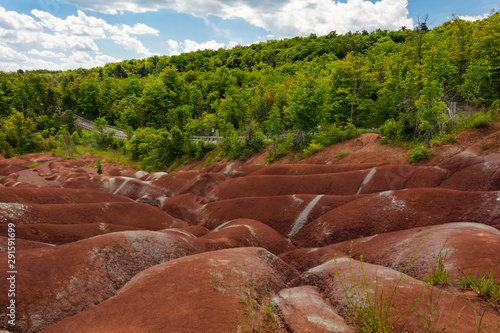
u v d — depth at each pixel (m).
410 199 19.14
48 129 104.38
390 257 12.20
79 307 9.50
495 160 20.98
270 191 28.88
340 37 146.25
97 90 126.69
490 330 4.66
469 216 16.30
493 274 7.10
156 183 38.69
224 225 23.09
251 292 7.99
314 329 5.69
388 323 5.21
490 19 45.00
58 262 10.59
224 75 113.31
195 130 83.69
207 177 36.53
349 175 27.95
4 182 49.97
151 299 7.47
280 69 114.38
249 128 54.88
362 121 49.62
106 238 12.85
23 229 17.27
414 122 34.31
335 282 8.42
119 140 88.25
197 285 7.90
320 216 22.53
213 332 5.89
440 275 7.53
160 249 13.82
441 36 54.81
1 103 112.25
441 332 4.64
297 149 47.31
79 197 28.39
